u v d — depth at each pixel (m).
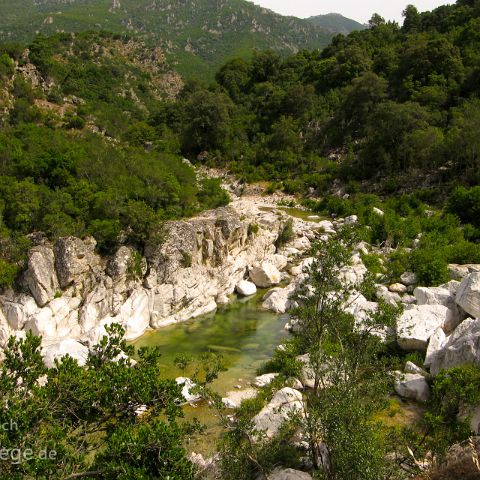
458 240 38.97
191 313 30.28
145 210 30.97
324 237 44.25
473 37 84.12
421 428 16.61
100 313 27.28
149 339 26.94
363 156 65.81
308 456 14.90
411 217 45.78
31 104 85.50
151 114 114.56
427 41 87.19
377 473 10.66
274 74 115.19
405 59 83.06
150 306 28.64
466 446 12.12
